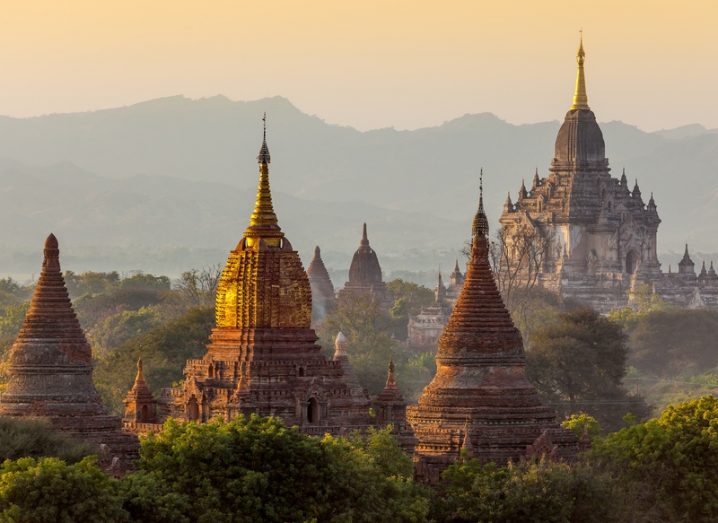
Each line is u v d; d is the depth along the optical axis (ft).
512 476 653.71
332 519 596.29
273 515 589.32
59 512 550.36
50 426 632.38
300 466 600.39
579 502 654.94
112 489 565.94
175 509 571.28
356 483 604.90
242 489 586.45
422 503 624.18
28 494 550.77
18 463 567.59
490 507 644.27
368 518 601.62
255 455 598.34
